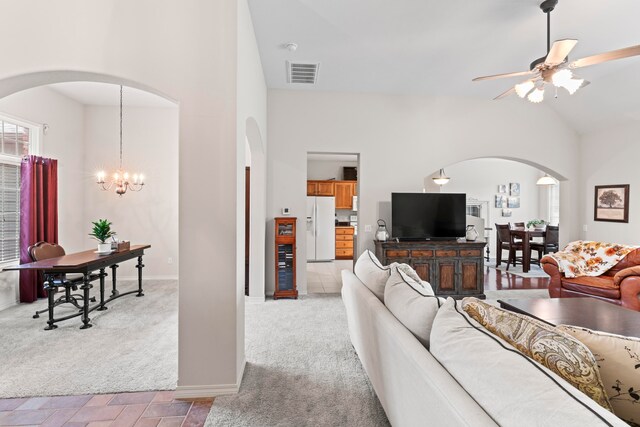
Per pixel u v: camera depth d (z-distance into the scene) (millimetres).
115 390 2258
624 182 4621
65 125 5047
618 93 4262
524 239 6602
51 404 2102
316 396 2178
